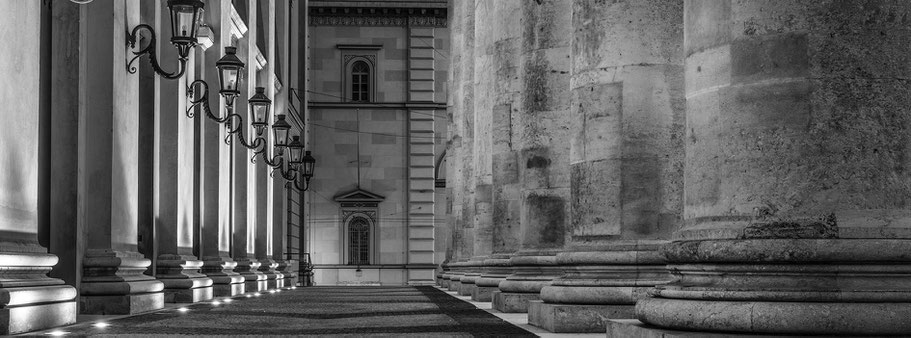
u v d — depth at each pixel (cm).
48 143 1597
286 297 2684
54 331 1256
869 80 786
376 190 6066
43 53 1578
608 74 1291
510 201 2211
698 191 846
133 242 1819
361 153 6072
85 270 1675
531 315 1457
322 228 6028
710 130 832
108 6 1714
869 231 778
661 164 1279
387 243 6041
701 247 825
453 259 3759
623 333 904
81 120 1628
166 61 2211
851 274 784
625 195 1283
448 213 4406
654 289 914
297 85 4947
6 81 1246
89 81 1705
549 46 1786
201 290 2294
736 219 812
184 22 1450
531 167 1795
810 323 766
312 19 6075
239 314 1745
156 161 2053
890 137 787
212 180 2619
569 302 1317
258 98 2414
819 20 790
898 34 791
